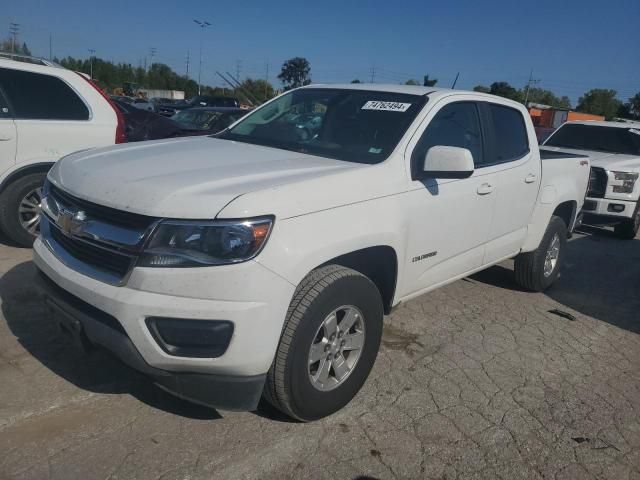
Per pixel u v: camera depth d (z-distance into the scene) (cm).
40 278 312
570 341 470
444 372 391
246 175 294
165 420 309
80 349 288
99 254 276
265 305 259
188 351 256
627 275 705
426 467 292
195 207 254
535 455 311
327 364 308
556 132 1088
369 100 407
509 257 509
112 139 593
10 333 385
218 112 1114
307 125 405
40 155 548
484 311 518
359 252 323
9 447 276
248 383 267
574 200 584
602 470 305
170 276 252
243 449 290
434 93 409
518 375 399
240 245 253
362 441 306
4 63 539
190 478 267
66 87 572
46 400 316
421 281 386
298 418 307
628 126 1026
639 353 461
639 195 895
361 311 318
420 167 363
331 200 295
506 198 458
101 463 271
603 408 366
